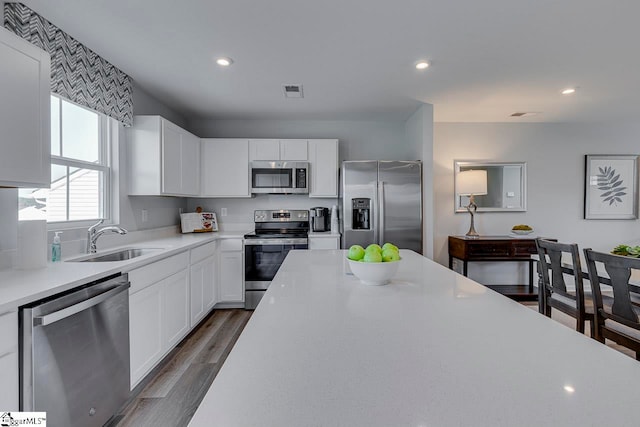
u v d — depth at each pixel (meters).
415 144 3.75
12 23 1.70
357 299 1.07
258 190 3.75
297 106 3.54
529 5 1.76
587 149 4.34
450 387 0.54
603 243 4.34
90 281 1.46
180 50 2.25
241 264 3.46
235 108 3.60
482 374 0.58
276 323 0.85
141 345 1.91
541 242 2.17
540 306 2.24
